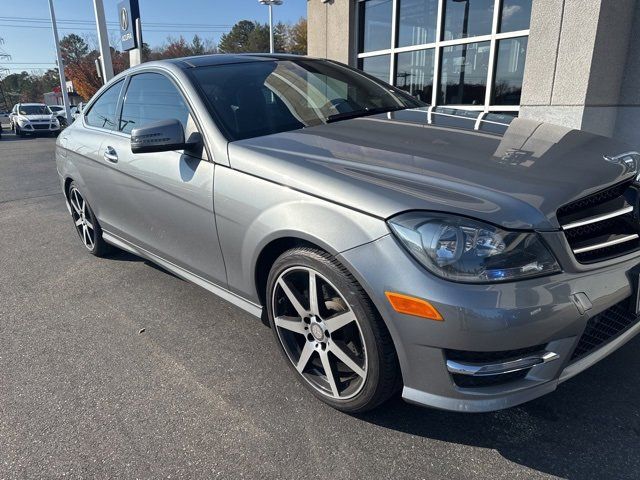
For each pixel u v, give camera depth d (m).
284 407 2.34
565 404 2.26
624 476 1.86
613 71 5.20
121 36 9.91
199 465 2.02
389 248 1.83
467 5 6.64
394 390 2.07
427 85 7.45
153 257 3.40
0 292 3.88
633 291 1.99
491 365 1.79
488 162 2.10
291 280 2.28
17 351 2.97
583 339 1.95
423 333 1.79
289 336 2.44
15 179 9.77
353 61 8.62
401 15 7.64
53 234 5.46
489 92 6.55
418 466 1.96
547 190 1.87
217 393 2.47
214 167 2.56
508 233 1.74
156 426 2.26
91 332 3.15
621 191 2.12
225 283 2.71
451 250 1.73
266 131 2.70
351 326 2.09
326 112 2.97
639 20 5.09
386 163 2.14
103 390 2.54
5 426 2.30
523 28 6.02
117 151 3.39
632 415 2.17
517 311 1.71
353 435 2.14
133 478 1.97
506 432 2.12
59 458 2.09
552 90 5.36
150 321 3.26
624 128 5.43
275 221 2.20
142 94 3.36
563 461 1.95
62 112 31.42
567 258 1.80
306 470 1.97
